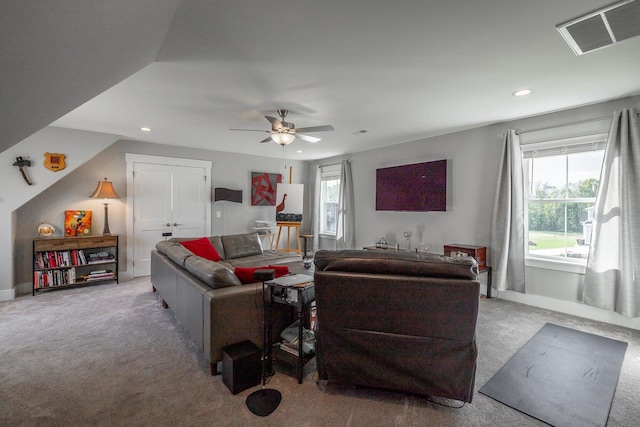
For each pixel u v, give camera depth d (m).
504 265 3.77
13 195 3.88
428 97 3.05
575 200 3.44
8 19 0.89
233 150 5.98
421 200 4.79
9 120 1.52
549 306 3.58
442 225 4.65
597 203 3.12
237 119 3.80
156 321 3.16
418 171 4.82
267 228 6.28
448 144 4.55
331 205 6.91
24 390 1.97
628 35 1.91
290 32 1.90
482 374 2.20
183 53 2.15
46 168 4.08
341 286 1.80
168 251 3.46
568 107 3.35
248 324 2.22
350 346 1.85
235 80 2.62
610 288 3.05
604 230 3.07
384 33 1.92
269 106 3.31
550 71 2.46
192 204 5.69
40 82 1.41
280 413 1.75
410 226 5.11
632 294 2.90
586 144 3.31
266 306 2.16
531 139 3.70
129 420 1.69
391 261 1.79
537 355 2.48
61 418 1.71
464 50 2.13
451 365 1.72
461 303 1.66
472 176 4.27
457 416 1.75
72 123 3.99
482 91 2.88
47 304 3.68
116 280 4.72
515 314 3.41
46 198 4.36
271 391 1.94
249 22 1.79
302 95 2.98
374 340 1.81
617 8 1.65
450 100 3.13
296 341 2.18
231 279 2.29
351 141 5.12
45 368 2.24
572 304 3.41
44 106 1.67
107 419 1.70
